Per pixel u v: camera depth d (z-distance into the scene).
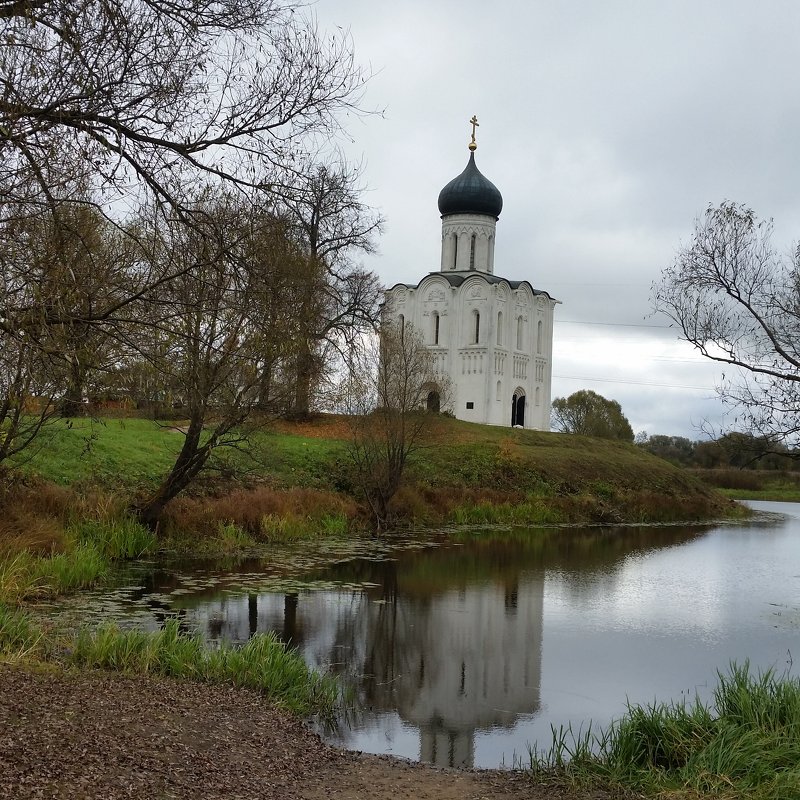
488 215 76.31
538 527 41.69
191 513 26.50
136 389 15.42
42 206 10.96
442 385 62.38
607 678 14.91
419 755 10.90
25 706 9.08
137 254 14.23
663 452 110.06
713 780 8.98
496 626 18.75
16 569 17.84
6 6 9.42
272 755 9.52
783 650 17.41
